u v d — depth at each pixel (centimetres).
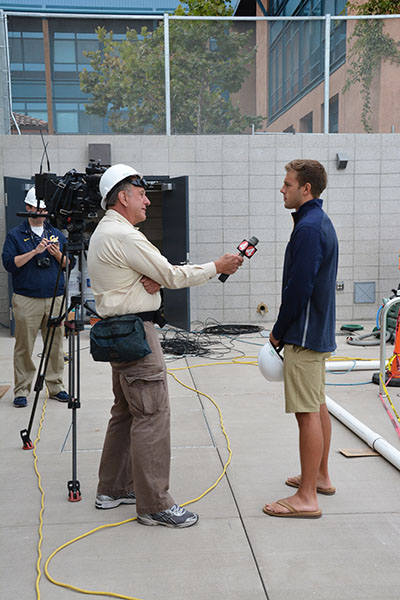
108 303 254
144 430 257
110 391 504
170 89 834
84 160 838
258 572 223
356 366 552
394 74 852
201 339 756
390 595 208
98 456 349
